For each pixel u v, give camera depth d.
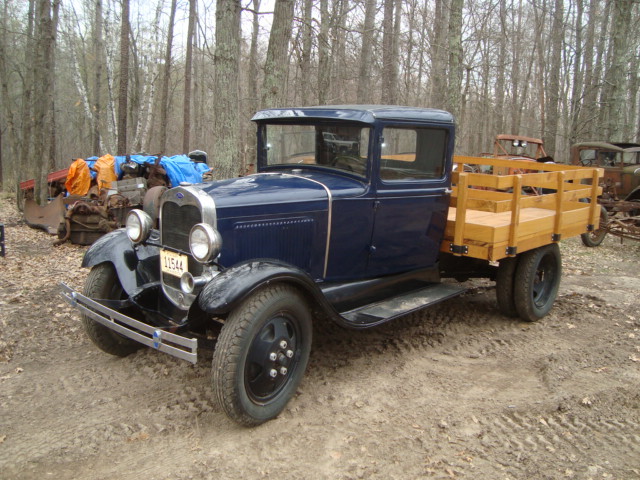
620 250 9.73
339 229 4.11
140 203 9.02
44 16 10.69
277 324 3.41
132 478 2.82
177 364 4.19
